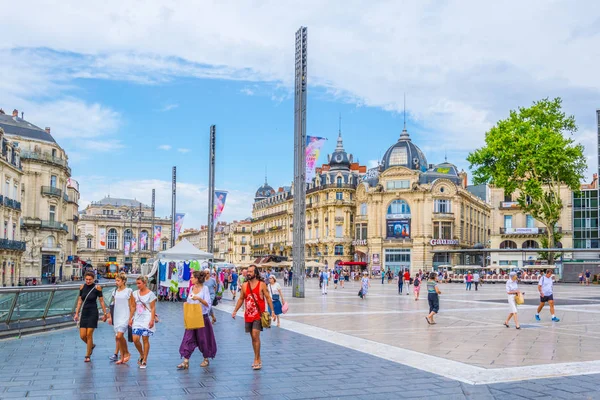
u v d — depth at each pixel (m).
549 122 57.91
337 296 36.44
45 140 75.19
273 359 12.45
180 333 17.08
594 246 73.38
